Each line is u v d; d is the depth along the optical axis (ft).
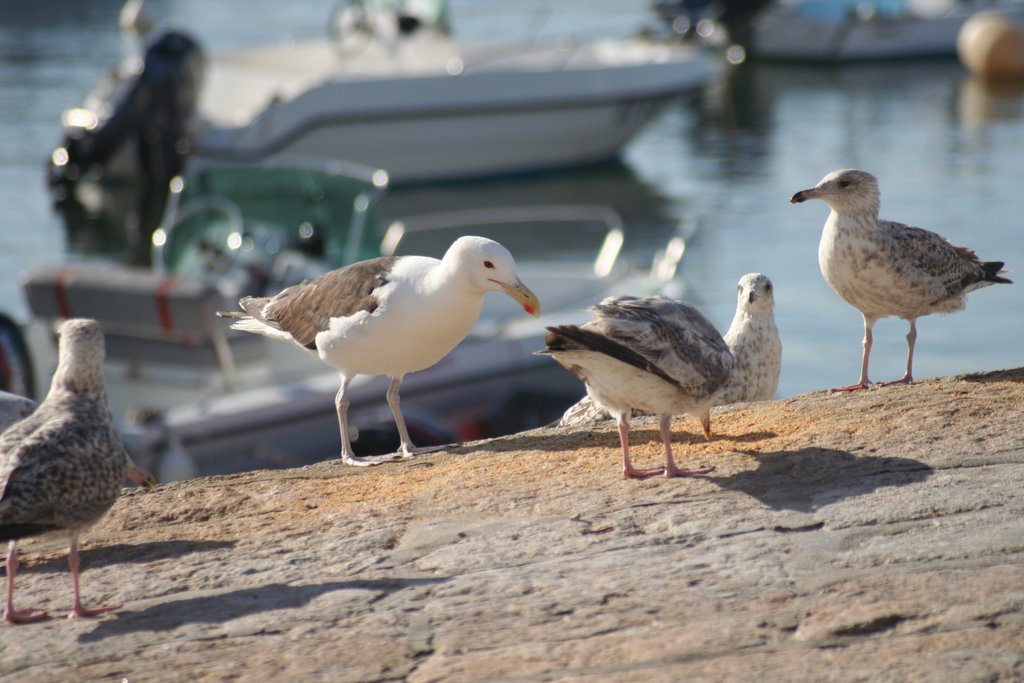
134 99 111.45
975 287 27.76
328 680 15.71
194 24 204.44
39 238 99.30
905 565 17.53
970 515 18.85
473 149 118.01
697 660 15.53
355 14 126.93
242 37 187.52
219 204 64.34
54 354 55.47
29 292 54.29
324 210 64.49
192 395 53.72
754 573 17.66
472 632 16.66
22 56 171.12
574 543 19.12
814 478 20.80
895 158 116.67
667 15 187.11
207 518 21.75
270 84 121.08
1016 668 14.90
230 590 18.63
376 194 64.85
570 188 115.44
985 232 89.04
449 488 22.07
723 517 19.56
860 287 26.63
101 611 18.24
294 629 17.16
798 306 77.66
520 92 117.39
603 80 119.96
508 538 19.53
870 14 179.01
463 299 24.61
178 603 18.30
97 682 16.03
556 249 92.43
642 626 16.47
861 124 136.36
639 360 19.93
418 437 51.01
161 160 112.06
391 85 112.88
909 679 14.80
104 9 224.12
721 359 21.11
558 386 58.70
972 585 16.85
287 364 55.26
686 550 18.57
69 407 18.40
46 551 20.75
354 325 25.21
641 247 92.43
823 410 24.71
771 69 177.37
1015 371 26.48
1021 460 20.68
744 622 16.35
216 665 16.26
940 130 129.90
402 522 20.67
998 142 121.90
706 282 82.23
